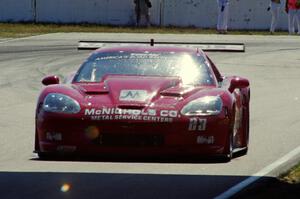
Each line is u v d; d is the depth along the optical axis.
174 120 23.30
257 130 33.03
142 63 26.64
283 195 19.81
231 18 99.81
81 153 23.92
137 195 19.50
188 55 27.20
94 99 24.08
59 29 91.88
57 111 23.72
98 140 23.47
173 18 100.12
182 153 23.53
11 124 33.91
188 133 23.34
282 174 22.56
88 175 22.03
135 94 24.17
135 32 89.00
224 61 63.62
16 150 27.06
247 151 27.27
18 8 100.50
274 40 82.62
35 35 84.19
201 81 25.88
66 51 69.06
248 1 99.31
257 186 20.58
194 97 24.08
